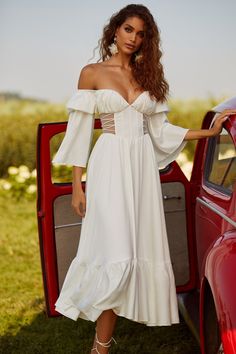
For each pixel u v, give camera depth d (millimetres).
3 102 16031
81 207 4148
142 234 4039
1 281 6613
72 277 4090
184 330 5121
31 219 9180
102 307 3887
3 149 12320
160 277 4023
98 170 4012
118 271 3867
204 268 3641
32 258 7371
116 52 4156
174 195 4629
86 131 4078
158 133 4188
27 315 5672
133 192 3980
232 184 3967
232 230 3725
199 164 4680
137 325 5258
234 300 3230
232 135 3936
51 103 16344
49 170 4406
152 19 4023
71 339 5109
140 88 4055
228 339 3160
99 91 3994
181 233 4652
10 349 4984
